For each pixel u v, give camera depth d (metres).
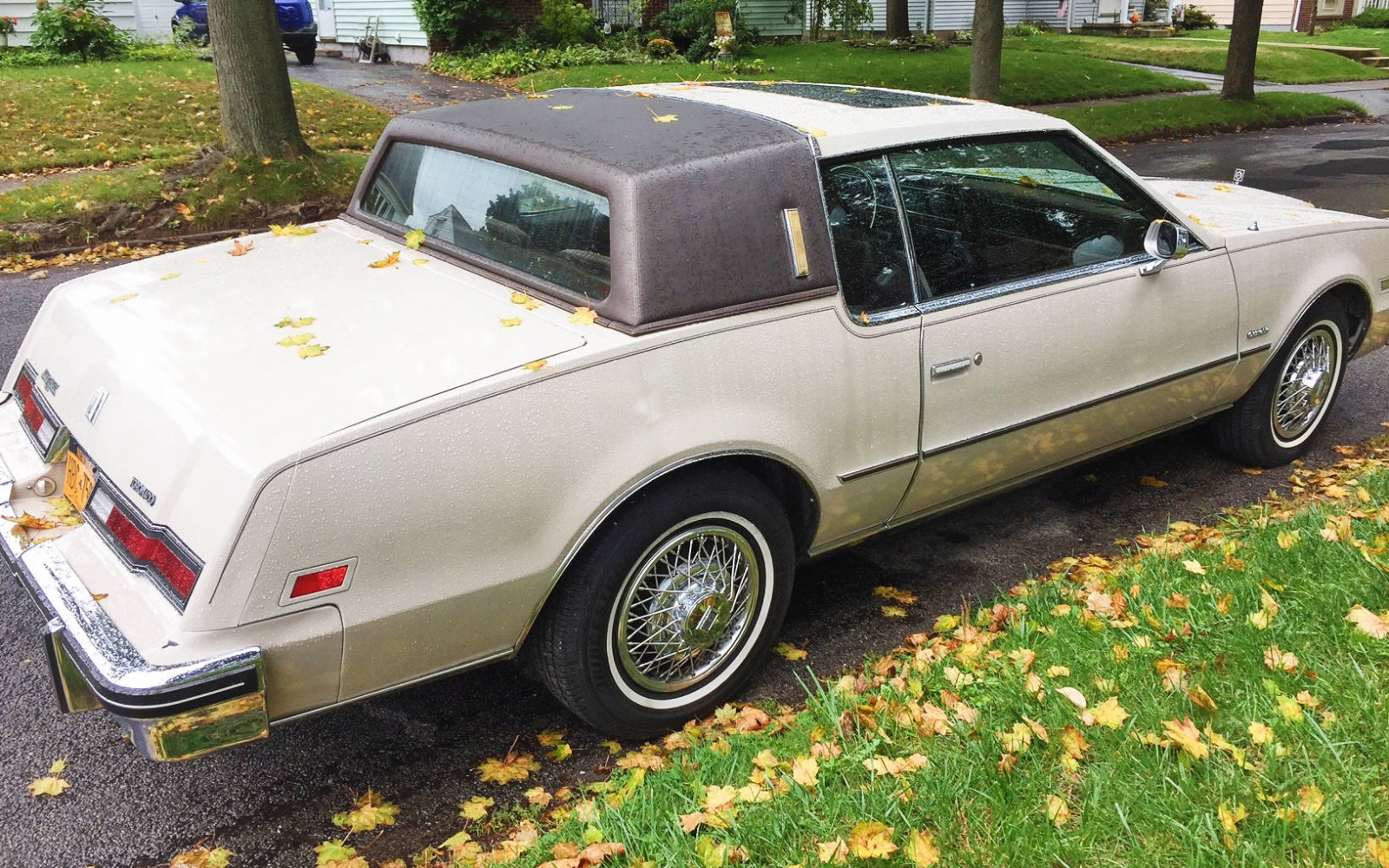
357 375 2.69
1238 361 4.54
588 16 20.77
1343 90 23.80
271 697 2.52
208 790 2.99
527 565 2.76
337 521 2.46
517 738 3.23
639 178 2.96
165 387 2.72
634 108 3.68
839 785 2.66
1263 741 2.68
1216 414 4.85
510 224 3.31
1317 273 4.72
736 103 3.74
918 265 3.49
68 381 3.14
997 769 2.65
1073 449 4.15
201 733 2.38
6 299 7.48
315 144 12.22
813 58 21.52
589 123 3.48
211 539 2.39
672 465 2.91
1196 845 2.35
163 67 16.00
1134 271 4.04
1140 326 4.09
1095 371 3.99
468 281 3.28
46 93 13.28
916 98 4.06
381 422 2.52
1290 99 19.73
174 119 12.91
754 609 3.31
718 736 3.14
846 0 25.08
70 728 3.23
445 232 3.57
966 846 2.42
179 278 3.46
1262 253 4.51
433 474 2.58
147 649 2.37
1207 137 16.77
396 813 2.90
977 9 14.23
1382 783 2.54
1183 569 3.74
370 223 3.93
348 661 2.59
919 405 3.49
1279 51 28.48
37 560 2.70
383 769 3.09
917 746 2.83
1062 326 3.82
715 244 3.01
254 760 3.12
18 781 3.00
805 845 2.46
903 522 3.79
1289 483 4.92
